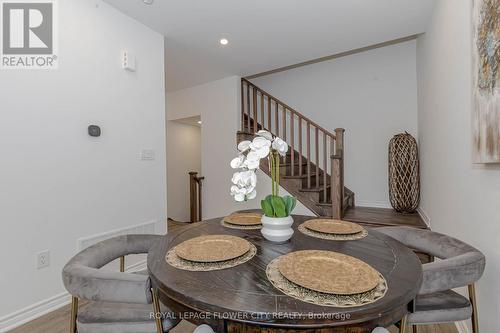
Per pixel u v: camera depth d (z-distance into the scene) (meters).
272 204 1.21
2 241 1.67
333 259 0.97
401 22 2.68
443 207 2.23
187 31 2.78
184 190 5.58
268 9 2.40
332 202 3.24
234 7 2.36
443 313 1.10
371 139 4.12
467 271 1.01
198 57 3.49
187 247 1.12
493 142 1.13
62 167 1.98
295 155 4.64
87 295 0.96
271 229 1.20
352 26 2.73
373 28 2.78
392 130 3.97
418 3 2.36
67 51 2.01
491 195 1.25
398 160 3.64
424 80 3.13
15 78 1.75
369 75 4.12
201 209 4.54
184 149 5.58
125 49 2.44
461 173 1.71
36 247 1.82
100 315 1.06
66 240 1.99
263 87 5.02
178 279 0.86
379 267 0.94
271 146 1.21
